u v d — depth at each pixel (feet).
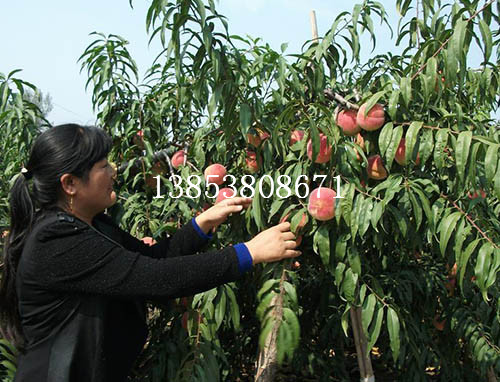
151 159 8.00
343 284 5.44
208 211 5.41
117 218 7.86
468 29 5.44
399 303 8.77
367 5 6.77
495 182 4.58
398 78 6.10
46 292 3.88
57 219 3.90
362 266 6.78
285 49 7.36
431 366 10.67
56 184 4.07
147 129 8.62
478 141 4.98
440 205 5.59
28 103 8.89
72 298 3.93
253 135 6.23
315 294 9.20
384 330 9.29
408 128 5.33
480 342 7.75
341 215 5.43
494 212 7.02
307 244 7.36
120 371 4.33
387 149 5.18
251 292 8.28
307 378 10.81
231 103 5.61
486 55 5.05
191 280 3.87
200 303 6.43
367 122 5.60
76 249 3.79
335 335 8.76
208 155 7.79
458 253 5.15
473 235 5.57
